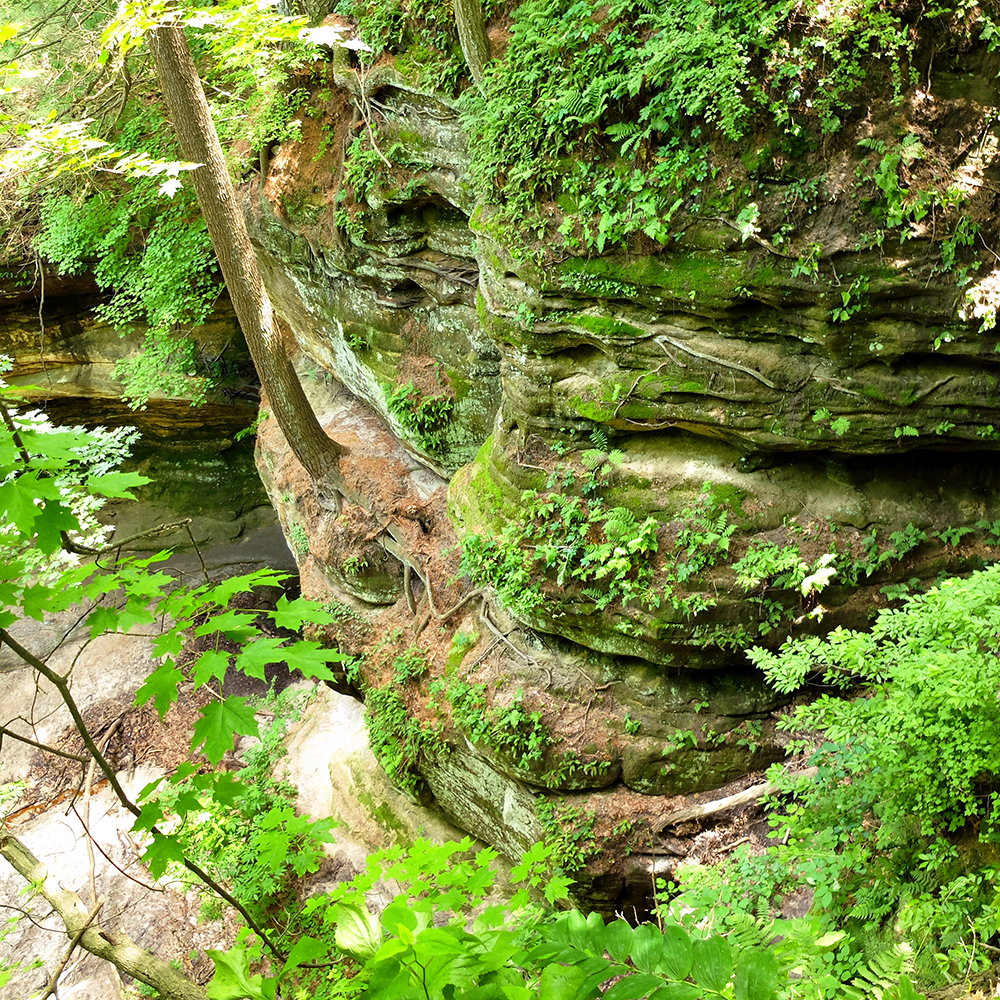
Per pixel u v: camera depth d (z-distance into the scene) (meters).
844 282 6.75
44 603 2.12
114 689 16.08
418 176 9.78
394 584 11.22
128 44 5.95
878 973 3.12
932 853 4.82
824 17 6.43
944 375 7.04
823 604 7.61
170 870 10.35
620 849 8.10
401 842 11.09
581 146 7.36
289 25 6.80
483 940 1.59
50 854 12.88
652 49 6.79
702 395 7.52
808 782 5.82
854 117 6.60
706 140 6.84
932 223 6.62
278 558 18.83
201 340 16.44
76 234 14.18
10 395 2.06
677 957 1.44
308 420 11.39
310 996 3.41
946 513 7.64
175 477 19.53
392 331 11.54
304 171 11.38
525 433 8.80
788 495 7.72
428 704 9.92
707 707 8.12
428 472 11.90
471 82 8.95
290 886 10.41
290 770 13.16
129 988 10.67
